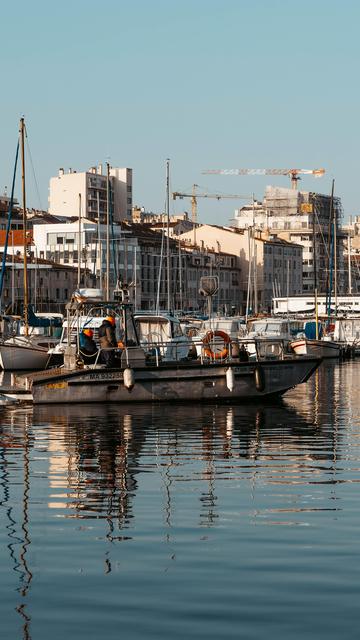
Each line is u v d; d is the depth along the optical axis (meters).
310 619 20.42
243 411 61.97
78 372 63.47
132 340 65.94
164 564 24.66
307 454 43.59
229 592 22.28
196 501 32.56
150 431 52.19
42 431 52.12
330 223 194.25
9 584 22.98
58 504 32.06
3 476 37.72
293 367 67.25
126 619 20.50
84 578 23.47
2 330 128.88
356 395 77.62
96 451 44.66
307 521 29.48
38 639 19.42
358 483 35.97
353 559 25.00
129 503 32.28
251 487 35.16
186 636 19.52
